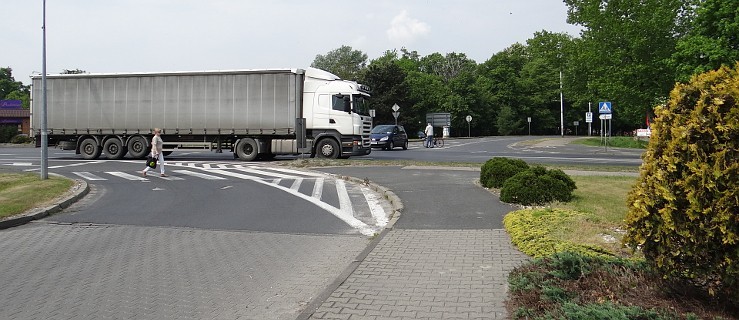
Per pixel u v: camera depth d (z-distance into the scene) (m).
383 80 69.25
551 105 93.56
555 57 44.09
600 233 7.11
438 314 4.71
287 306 5.30
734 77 4.11
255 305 5.33
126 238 8.62
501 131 87.19
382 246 7.37
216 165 22.47
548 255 5.84
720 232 3.92
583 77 41.59
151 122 25.42
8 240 8.52
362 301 5.10
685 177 4.07
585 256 5.22
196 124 25.00
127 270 6.66
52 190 13.36
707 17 29.80
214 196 13.34
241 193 13.80
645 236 4.36
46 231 9.24
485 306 4.88
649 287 4.57
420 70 96.31
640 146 38.06
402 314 4.73
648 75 36.12
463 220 9.16
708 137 4.02
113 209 11.54
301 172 18.98
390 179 15.50
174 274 6.47
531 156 28.05
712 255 4.02
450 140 59.00
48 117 26.23
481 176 13.47
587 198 10.74
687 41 30.22
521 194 10.47
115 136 25.98
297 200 12.50
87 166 22.19
